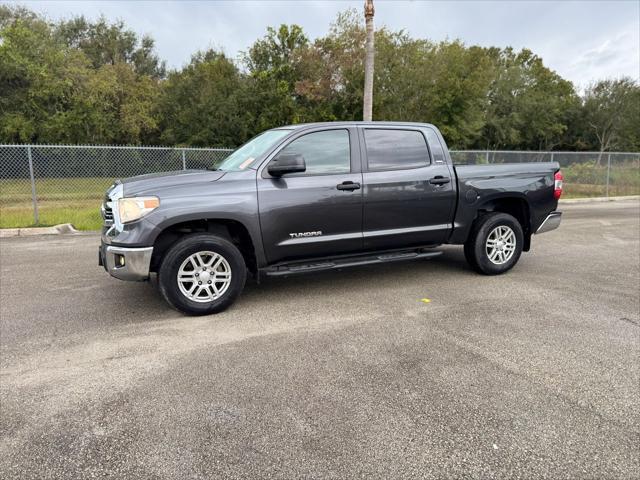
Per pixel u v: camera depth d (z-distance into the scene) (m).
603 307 4.65
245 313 4.51
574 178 17.59
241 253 4.78
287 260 4.72
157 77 45.53
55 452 2.40
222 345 3.73
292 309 4.62
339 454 2.37
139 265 4.12
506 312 4.50
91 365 3.38
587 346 3.69
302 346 3.70
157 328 4.12
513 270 6.20
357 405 2.82
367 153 4.98
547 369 3.29
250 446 2.44
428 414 2.72
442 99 28.34
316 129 4.78
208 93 33.28
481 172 5.55
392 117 26.25
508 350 3.61
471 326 4.13
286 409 2.78
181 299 4.29
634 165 18.39
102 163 11.48
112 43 40.59
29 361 3.46
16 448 2.44
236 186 4.38
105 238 4.37
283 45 27.33
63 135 27.88
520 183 5.73
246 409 2.79
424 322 4.23
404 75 25.23
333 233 4.81
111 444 2.47
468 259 5.86
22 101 26.59
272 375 3.21
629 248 7.77
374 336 3.90
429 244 5.48
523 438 2.50
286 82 25.94
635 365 3.35
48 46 28.06
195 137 32.44
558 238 8.77
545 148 51.91
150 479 2.21
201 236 4.32
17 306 4.73
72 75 28.03
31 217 10.12
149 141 36.69
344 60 23.83
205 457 2.36
